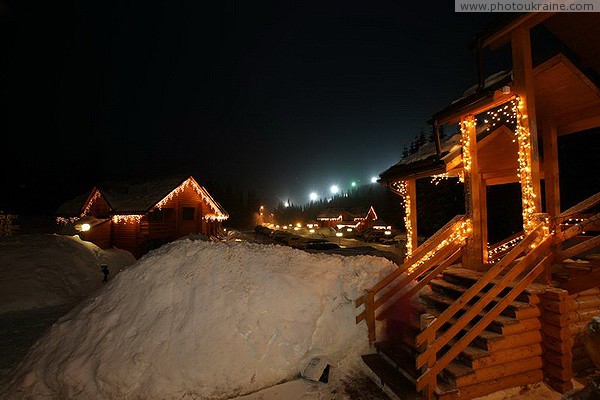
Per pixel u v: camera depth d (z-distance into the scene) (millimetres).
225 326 5488
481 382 4602
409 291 6742
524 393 4711
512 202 20344
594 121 7047
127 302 6047
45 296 11148
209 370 5027
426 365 4461
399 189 10016
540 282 5406
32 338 7793
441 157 7902
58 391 4969
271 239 42469
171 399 4781
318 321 6012
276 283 6223
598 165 14211
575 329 5035
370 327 6215
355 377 5441
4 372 5902
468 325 5410
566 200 15117
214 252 6742
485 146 8016
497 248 9344
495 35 6219
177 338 5336
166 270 6441
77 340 5586
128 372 4930
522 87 5824
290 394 4980
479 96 6504
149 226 22141
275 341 5516
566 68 6203
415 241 9414
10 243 12977
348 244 39312
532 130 5707
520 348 4859
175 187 23016
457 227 7270
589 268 5070
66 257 13539
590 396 2082
